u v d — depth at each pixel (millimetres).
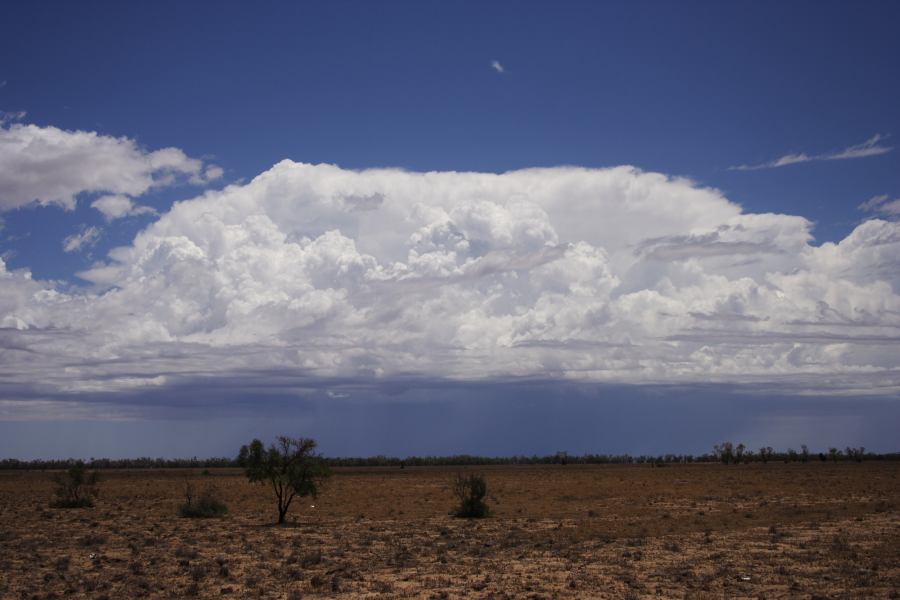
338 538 42406
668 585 26547
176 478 125938
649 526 46406
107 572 30594
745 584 26641
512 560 33094
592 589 25875
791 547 35969
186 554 34438
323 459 52562
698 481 100625
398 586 27016
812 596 24000
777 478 105562
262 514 58969
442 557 33438
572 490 84375
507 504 66500
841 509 55219
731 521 48500
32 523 51656
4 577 28984
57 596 25203
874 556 32219
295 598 24453
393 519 54719
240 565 32344
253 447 51188
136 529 47625
